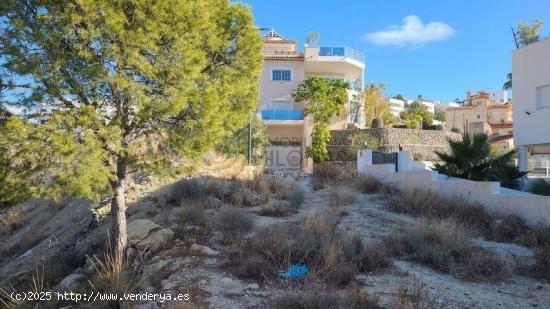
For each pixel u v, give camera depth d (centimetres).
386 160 2133
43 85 850
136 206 1511
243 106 1173
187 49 902
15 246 1844
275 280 814
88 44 838
